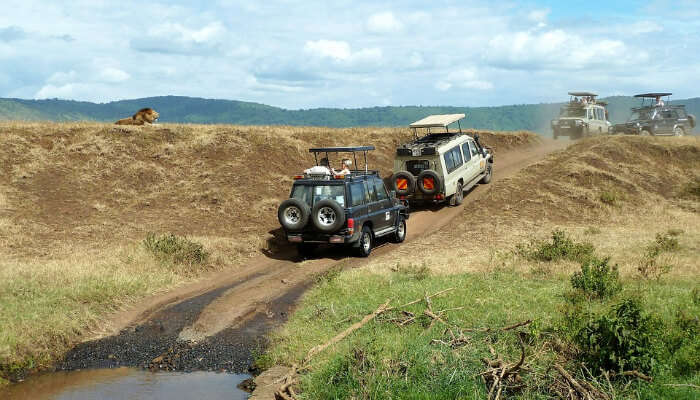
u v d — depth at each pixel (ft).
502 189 67.67
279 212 45.55
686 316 26.55
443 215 62.90
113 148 70.08
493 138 108.58
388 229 51.11
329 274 38.42
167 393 23.17
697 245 48.49
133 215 56.18
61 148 68.33
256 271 43.47
